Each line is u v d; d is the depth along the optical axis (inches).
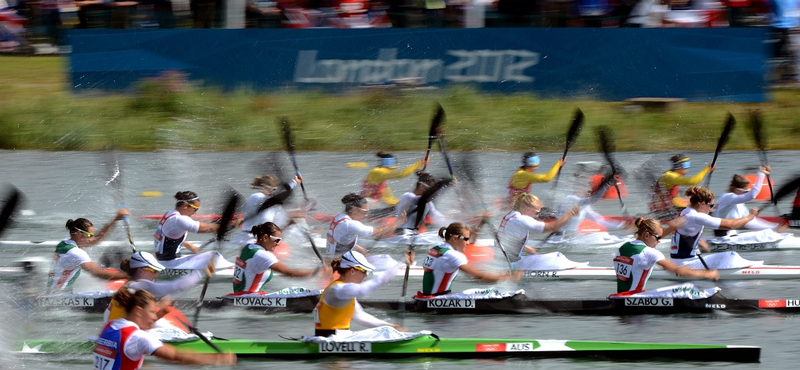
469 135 3073.3
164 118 3233.3
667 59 3304.6
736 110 3265.3
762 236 1998.0
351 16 3403.1
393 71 3348.9
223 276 1787.6
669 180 2121.1
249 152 3078.2
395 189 2635.3
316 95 3351.4
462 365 1305.4
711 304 1549.0
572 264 1812.3
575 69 3329.2
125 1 3412.9
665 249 1977.1
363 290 1284.4
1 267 1812.3
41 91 3494.1
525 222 1755.7
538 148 3048.7
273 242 1571.1
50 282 1547.7
